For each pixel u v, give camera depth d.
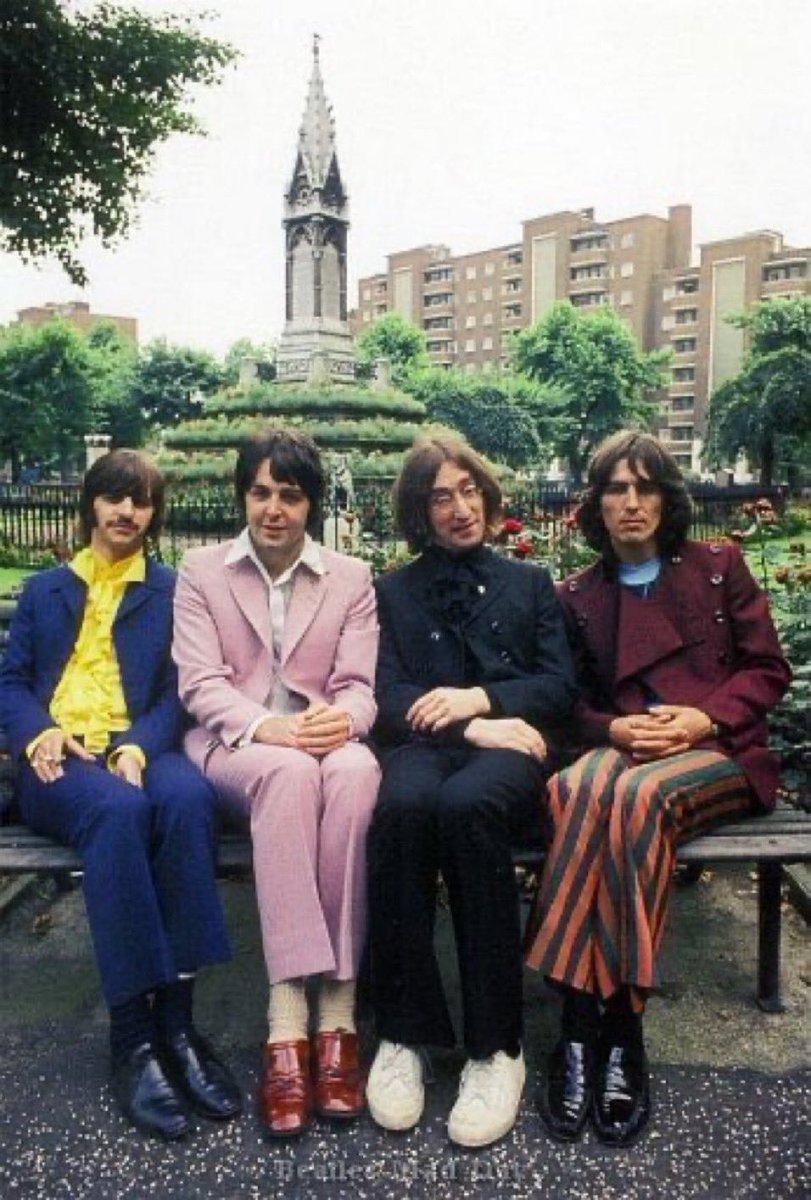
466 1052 2.90
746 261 99.31
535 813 2.88
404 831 2.65
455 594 3.23
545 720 3.13
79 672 3.22
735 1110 2.69
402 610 3.27
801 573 4.77
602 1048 2.71
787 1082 2.82
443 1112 2.69
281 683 3.17
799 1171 2.46
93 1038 3.08
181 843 2.73
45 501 15.99
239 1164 2.50
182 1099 2.66
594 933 2.67
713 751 3.02
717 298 101.31
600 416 69.50
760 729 3.15
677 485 3.20
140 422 63.28
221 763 2.93
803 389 44.00
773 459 46.62
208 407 29.25
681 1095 2.76
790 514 20.61
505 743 2.92
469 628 3.21
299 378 29.30
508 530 5.96
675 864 2.82
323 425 26.45
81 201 17.73
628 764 2.89
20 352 53.31
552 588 3.33
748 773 3.04
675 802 2.76
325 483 3.21
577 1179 2.44
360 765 2.82
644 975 2.58
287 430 3.15
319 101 28.86
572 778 2.78
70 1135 2.62
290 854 2.70
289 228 29.48
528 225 111.81
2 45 15.51
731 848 2.83
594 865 2.69
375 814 2.71
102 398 60.41
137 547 3.33
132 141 17.56
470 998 2.63
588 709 3.25
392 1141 2.58
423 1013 2.65
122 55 16.66
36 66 16.20
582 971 2.65
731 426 46.53
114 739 3.14
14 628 3.28
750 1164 2.48
